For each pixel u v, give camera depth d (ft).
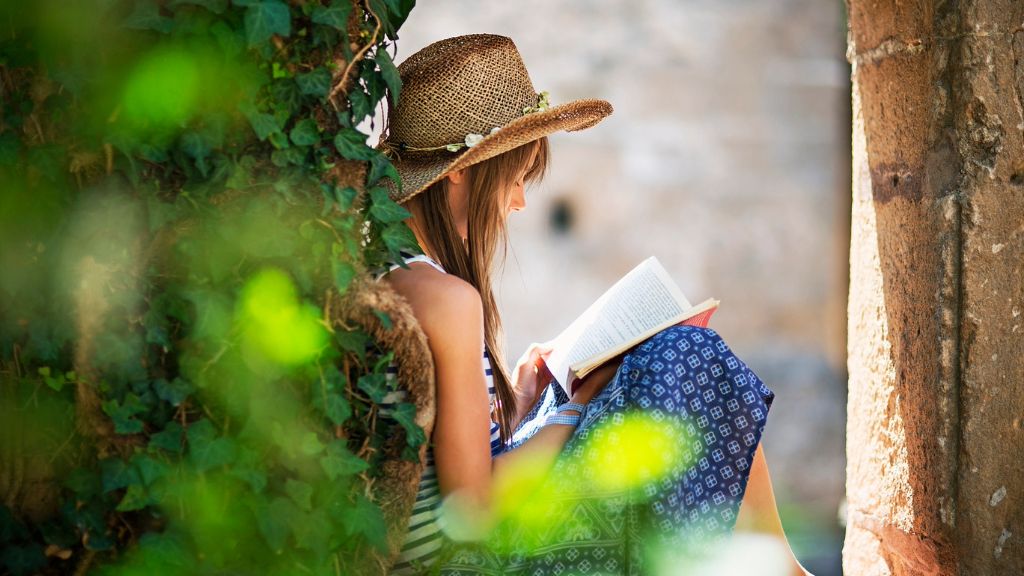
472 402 6.13
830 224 21.99
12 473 5.37
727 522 6.30
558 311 21.27
